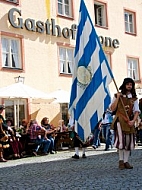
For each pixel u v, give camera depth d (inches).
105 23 913.5
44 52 761.6
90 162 428.1
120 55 939.3
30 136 576.4
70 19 822.5
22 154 567.5
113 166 376.5
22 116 721.6
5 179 328.2
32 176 338.3
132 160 422.0
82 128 372.2
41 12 765.3
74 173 342.0
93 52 372.8
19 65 721.6
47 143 581.3
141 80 986.1
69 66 816.3
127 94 343.3
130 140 336.2
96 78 368.8
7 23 704.4
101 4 911.0
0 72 684.7
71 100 385.7
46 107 761.6
